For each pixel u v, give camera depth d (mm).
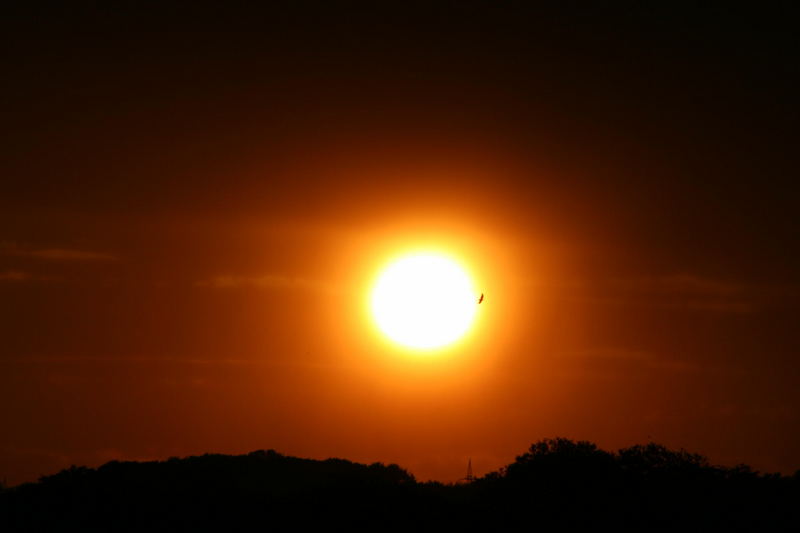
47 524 143250
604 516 148875
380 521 146125
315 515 147000
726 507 148750
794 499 149875
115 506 148250
